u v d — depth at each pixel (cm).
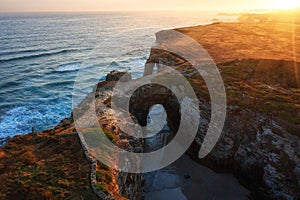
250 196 2598
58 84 6688
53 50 10569
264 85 3341
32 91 6206
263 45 5862
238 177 2825
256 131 2700
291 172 2348
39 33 15612
